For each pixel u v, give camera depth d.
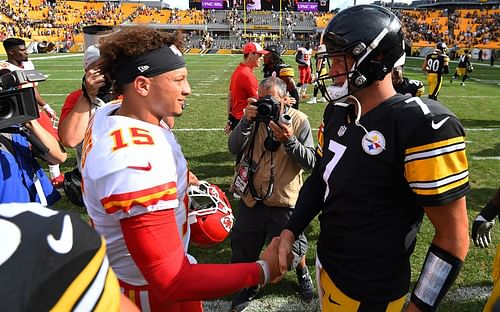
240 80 4.32
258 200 2.52
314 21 52.69
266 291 2.89
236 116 4.47
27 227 0.52
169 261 1.12
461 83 15.73
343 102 1.42
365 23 1.28
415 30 43.78
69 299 0.51
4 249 0.49
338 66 1.35
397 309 1.47
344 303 1.47
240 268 1.29
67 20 49.38
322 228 1.56
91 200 1.23
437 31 43.47
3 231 0.51
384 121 1.29
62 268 0.51
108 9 52.75
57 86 14.17
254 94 4.32
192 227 1.78
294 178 2.51
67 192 2.49
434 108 1.24
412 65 25.06
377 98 1.35
